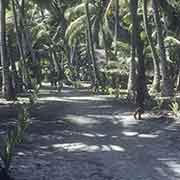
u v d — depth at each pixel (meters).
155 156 11.86
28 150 12.70
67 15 49.03
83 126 17.25
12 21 36.88
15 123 17.59
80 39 59.84
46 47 48.47
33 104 23.75
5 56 28.17
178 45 35.00
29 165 10.90
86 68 64.12
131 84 26.70
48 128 16.59
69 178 9.75
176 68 38.28
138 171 10.34
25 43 39.03
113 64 39.12
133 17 22.62
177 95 29.05
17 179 9.62
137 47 20.28
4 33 28.48
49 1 34.28
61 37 53.81
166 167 10.66
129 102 25.55
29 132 15.66
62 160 11.51
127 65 38.59
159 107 21.19
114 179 9.65
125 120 18.62
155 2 25.72
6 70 27.91
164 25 36.25
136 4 22.88
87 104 25.20
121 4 35.28
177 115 19.19
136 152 12.42
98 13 39.31
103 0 37.19
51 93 33.84
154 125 17.16
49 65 51.41
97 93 33.81
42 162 11.24
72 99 28.47
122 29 38.75
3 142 10.87
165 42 35.50
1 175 9.60
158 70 29.89
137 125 17.23
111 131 15.99
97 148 13.02
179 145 13.30
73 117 19.70
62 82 43.44
